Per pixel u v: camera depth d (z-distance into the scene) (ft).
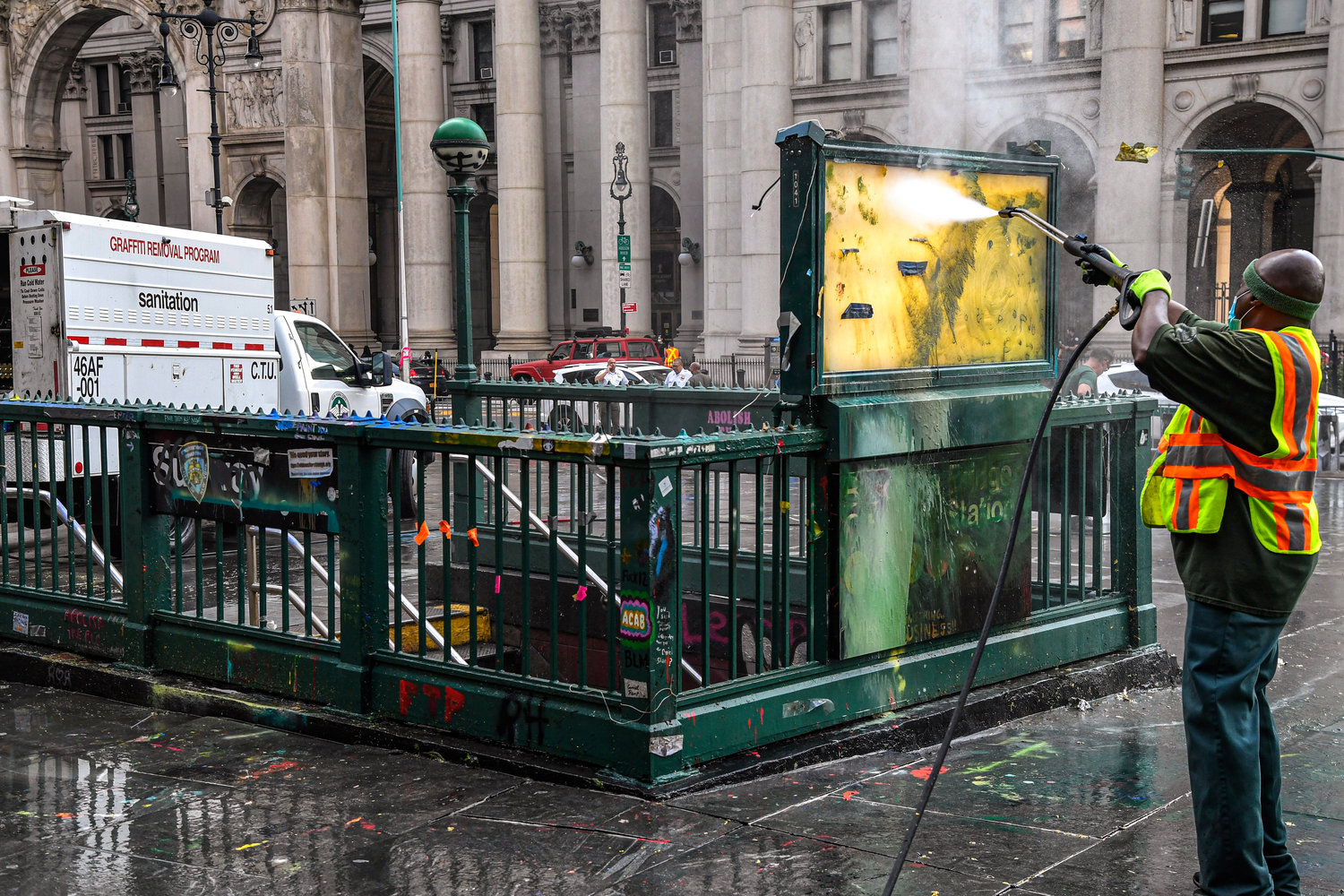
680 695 15.39
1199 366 11.22
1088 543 37.99
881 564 17.34
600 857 13.25
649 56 155.74
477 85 168.45
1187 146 92.79
